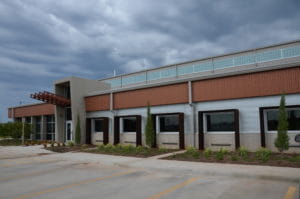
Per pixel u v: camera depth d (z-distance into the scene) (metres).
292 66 14.45
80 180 9.17
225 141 16.66
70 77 25.17
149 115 18.39
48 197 6.95
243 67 23.61
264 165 10.91
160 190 7.50
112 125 23.09
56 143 26.61
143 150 17.53
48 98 26.08
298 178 8.36
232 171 9.81
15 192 7.55
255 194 6.94
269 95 15.21
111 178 9.46
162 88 19.98
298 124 14.35
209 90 17.58
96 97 24.73
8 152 19.28
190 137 18.20
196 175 9.83
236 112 15.93
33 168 12.15
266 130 15.32
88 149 20.19
